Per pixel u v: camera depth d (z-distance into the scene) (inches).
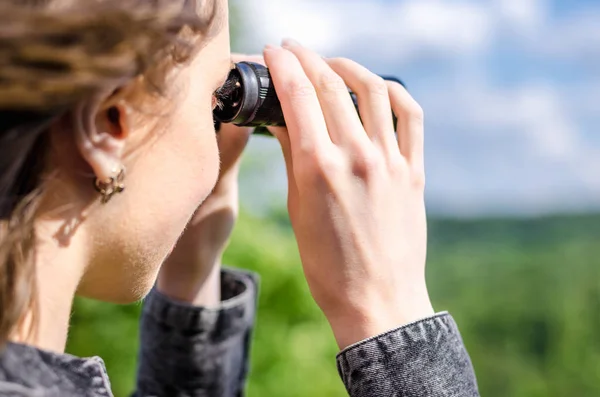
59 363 24.4
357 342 34.2
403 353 33.6
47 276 25.4
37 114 22.2
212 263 45.7
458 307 346.3
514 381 290.8
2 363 23.1
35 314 25.0
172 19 23.6
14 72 21.1
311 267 36.3
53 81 21.5
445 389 33.5
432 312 36.2
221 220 45.7
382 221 36.0
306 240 36.2
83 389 24.6
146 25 22.7
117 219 26.9
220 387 45.4
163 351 44.9
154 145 27.3
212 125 29.5
